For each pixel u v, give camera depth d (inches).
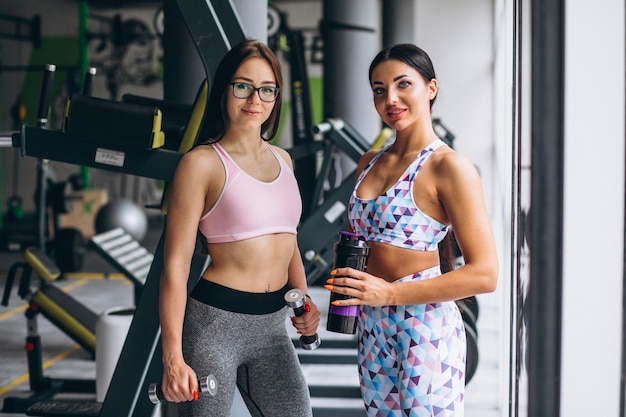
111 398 115.5
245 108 87.5
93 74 120.6
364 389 90.7
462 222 83.2
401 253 86.7
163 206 114.2
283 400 91.7
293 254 96.3
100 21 668.1
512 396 105.9
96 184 658.8
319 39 636.7
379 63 87.4
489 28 402.0
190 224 87.0
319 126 230.2
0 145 112.2
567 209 68.0
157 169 111.9
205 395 85.4
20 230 457.7
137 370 115.0
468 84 403.5
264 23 149.5
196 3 113.0
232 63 87.6
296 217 92.6
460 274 82.3
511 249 104.8
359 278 83.2
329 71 305.0
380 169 90.0
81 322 203.2
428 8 404.2
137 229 437.7
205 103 114.7
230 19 115.6
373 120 310.2
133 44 668.7
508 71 152.9
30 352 184.9
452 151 85.9
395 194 86.3
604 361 68.6
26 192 672.4
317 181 249.6
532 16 67.8
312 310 91.6
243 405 127.6
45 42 670.5
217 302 87.7
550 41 67.2
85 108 108.3
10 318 280.7
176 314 85.9
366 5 303.9
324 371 201.9
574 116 67.4
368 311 88.9
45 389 185.9
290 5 647.8
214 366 86.7
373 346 88.7
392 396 88.9
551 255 68.3
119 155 111.8
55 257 365.4
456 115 405.4
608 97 66.9
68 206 370.3
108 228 430.3
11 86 666.8
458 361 87.2
